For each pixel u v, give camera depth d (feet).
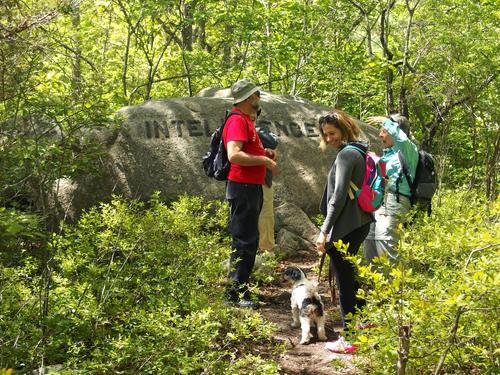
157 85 51.21
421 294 11.79
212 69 44.11
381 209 18.17
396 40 43.37
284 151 29.68
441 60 36.94
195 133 28.07
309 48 41.96
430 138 43.32
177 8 45.19
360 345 12.58
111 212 17.79
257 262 22.82
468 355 12.55
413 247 12.87
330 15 42.14
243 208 18.47
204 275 16.65
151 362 13.23
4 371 9.02
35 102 16.35
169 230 17.39
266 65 47.47
